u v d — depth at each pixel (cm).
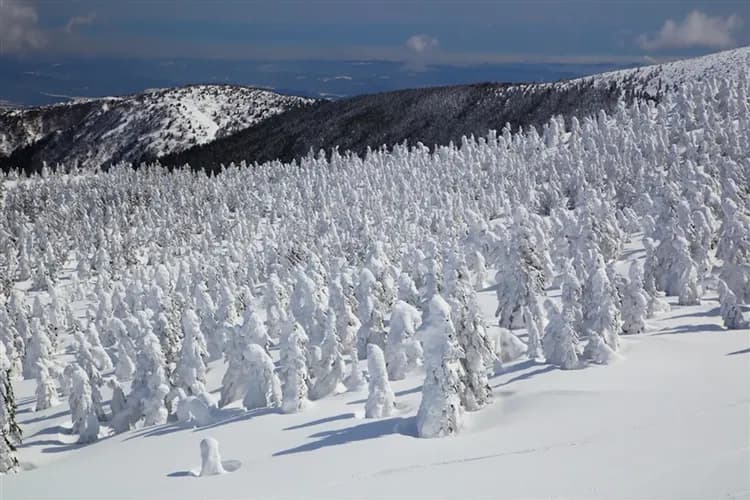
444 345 2422
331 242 9731
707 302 4719
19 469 3459
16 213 16988
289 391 3341
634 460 1739
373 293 4756
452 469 1958
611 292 3422
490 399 2745
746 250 4472
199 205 16250
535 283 4175
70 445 4106
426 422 2403
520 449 2050
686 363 2889
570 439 2055
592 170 10475
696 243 5372
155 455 2959
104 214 16612
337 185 15325
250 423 3203
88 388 4150
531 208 10206
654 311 4409
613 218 6656
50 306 8525
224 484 2194
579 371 3023
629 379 2731
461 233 8906
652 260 5122
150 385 4159
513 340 3675
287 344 3388
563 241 6756
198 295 6109
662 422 2056
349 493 1877
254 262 9306
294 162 19562
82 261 12106
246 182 17888
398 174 14975
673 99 15238
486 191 11969
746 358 2830
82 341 4419
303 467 2239
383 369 2911
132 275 10925
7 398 3491
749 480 1452
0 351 3538
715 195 6725
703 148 9894
